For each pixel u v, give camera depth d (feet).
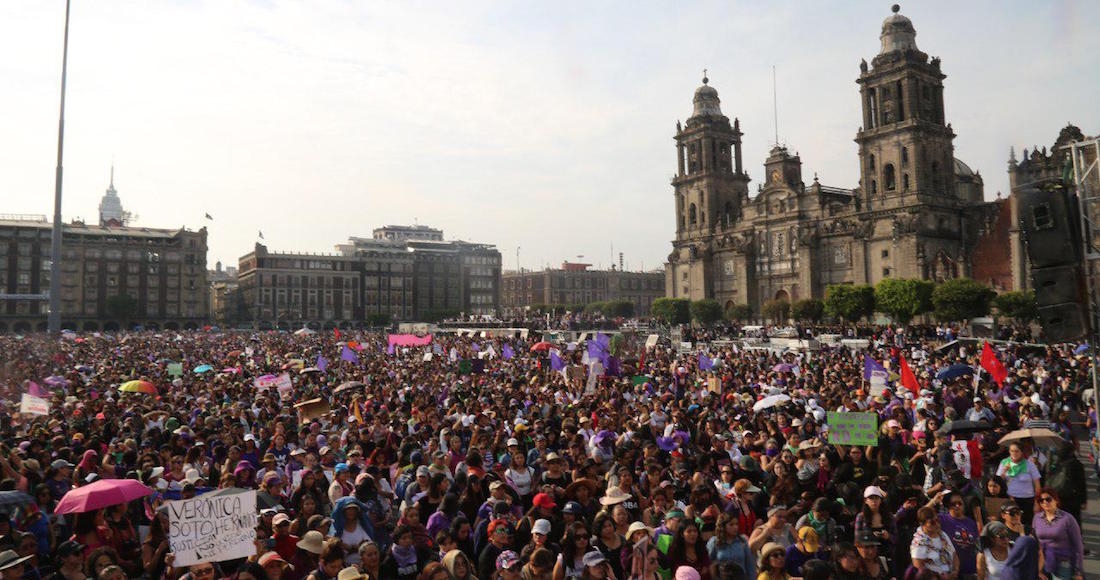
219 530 33.91
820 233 393.09
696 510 39.75
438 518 40.29
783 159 418.51
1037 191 42.78
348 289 648.79
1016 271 304.50
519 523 38.68
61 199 153.69
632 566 34.04
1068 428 65.77
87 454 51.67
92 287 568.41
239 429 62.08
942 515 38.09
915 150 351.87
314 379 113.80
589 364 105.40
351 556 38.04
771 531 37.73
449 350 195.83
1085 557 49.65
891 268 355.77
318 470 48.47
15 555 31.09
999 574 34.91
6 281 544.62
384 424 66.08
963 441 53.21
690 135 466.29
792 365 127.13
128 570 38.04
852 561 33.12
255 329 566.36
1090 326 41.65
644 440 57.98
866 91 375.86
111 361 154.92
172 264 593.01
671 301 430.61
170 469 50.21
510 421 69.62
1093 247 46.01
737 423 64.95
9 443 61.21
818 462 47.98
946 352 145.69
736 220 445.78
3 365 98.37
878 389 88.43
